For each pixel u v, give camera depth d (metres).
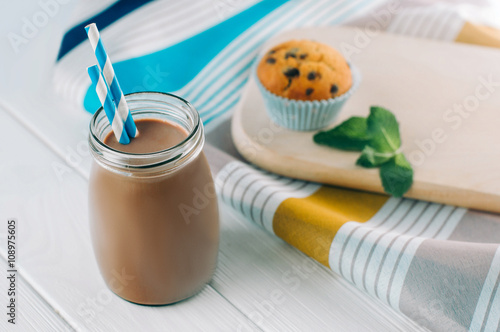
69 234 0.64
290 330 0.59
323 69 0.69
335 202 0.66
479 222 0.64
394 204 0.66
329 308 0.60
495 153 0.68
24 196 0.66
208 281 0.61
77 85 0.72
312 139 0.70
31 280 0.62
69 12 0.80
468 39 0.78
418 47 0.77
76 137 0.70
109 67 0.53
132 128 0.55
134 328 0.59
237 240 0.64
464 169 0.66
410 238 0.60
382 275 0.59
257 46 0.77
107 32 0.76
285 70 0.69
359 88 0.74
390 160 0.67
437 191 0.65
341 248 0.60
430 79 0.74
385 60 0.76
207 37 0.77
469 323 0.57
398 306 0.58
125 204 0.54
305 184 0.68
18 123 0.71
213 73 0.75
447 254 0.58
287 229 0.62
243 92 0.74
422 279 0.58
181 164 0.54
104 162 0.53
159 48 0.76
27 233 0.64
